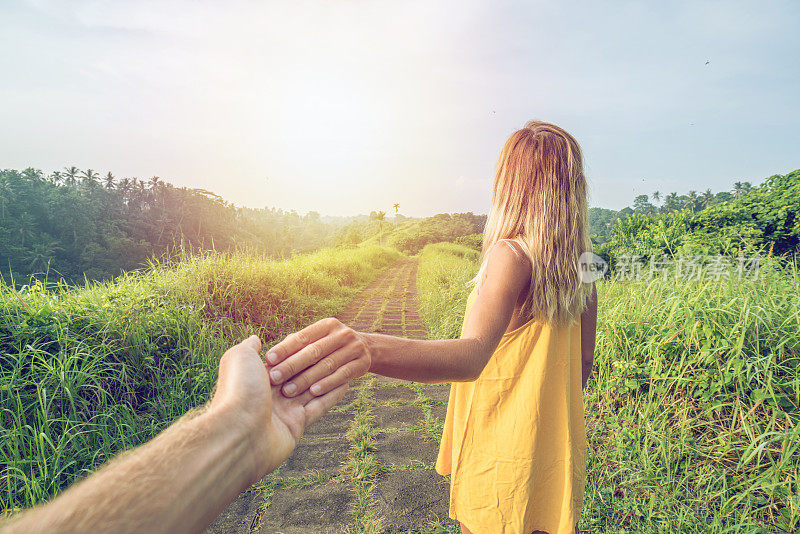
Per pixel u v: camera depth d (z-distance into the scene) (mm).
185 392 3092
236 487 366
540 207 994
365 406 3600
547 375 1012
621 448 2367
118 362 2957
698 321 2525
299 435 505
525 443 1007
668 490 2105
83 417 2533
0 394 2350
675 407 2439
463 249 33031
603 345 2971
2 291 2961
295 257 10062
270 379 528
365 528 2047
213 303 4754
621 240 8391
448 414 1363
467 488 1079
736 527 1815
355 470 2549
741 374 2225
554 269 973
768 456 2070
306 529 2070
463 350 761
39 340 2740
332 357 586
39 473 2170
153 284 4352
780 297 2715
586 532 1937
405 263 28766
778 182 7762
